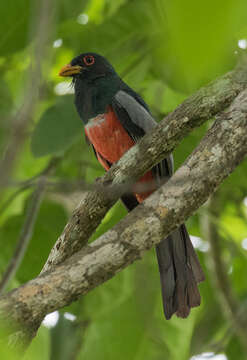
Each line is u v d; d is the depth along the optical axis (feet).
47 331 30.30
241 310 33.27
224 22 5.98
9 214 37.17
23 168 38.45
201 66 6.29
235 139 18.80
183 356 31.24
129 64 33.68
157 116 34.96
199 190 18.40
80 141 35.60
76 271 17.02
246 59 20.75
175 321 31.96
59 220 32.19
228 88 19.58
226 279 35.14
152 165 20.94
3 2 28.25
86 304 32.04
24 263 31.58
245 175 34.71
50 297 16.66
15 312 16.25
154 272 32.17
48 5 7.88
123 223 17.98
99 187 17.11
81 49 32.12
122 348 31.07
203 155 18.75
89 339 31.22
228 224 40.68
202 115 19.72
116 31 31.17
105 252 17.44
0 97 33.45
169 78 28.07
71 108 30.22
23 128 9.01
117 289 32.24
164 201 18.21
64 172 38.24
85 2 29.35
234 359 33.09
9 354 12.15
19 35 29.19
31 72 9.09
